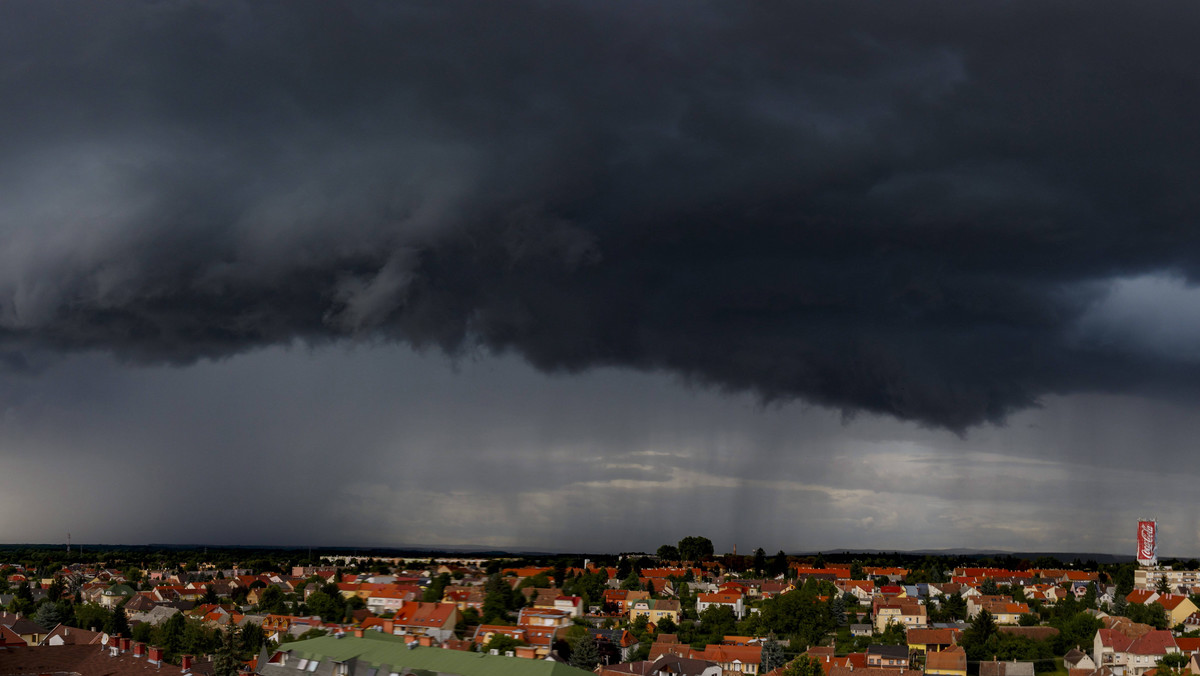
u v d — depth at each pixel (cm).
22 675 13625
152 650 14400
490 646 10012
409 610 10794
